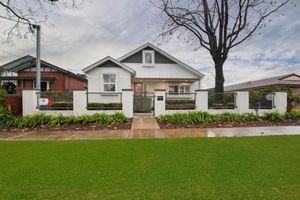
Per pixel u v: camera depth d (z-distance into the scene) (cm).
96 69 1845
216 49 1631
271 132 929
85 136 893
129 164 507
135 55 2238
